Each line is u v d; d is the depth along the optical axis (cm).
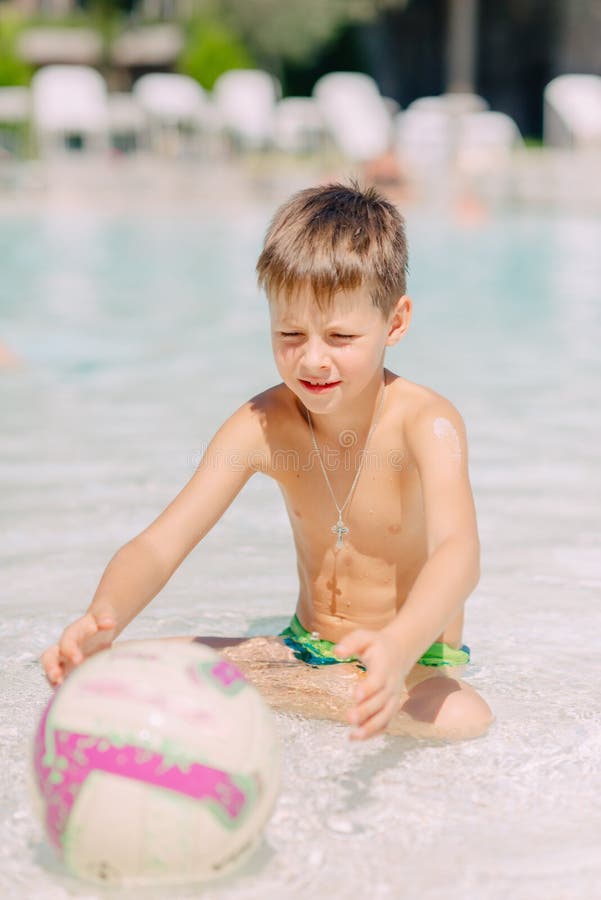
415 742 248
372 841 207
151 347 898
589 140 3170
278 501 474
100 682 201
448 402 290
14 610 339
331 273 258
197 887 192
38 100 3269
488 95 4697
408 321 291
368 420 290
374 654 220
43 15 4562
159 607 347
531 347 909
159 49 4294
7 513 443
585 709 267
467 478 278
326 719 259
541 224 2198
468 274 1473
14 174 2778
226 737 196
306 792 225
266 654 297
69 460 531
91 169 2919
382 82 4794
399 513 292
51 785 194
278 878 195
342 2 4456
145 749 191
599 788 228
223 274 1470
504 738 250
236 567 387
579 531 427
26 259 1647
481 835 209
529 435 593
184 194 2683
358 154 3114
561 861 200
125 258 1662
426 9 4697
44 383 742
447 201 2488
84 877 193
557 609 343
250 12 4369
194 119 3612
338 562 299
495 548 407
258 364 816
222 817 191
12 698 271
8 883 192
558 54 4584
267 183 2698
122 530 421
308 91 4675
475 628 327
